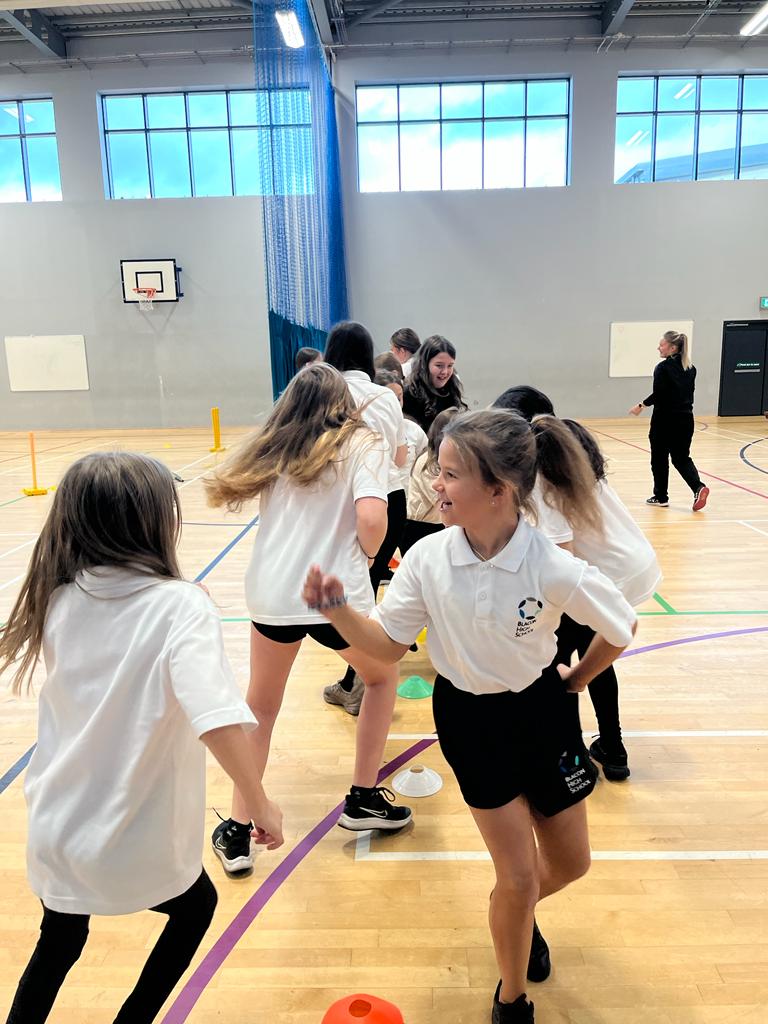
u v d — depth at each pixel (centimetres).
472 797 129
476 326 1291
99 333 1305
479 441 118
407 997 148
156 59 1220
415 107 1245
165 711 106
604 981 151
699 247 1260
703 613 367
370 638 125
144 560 113
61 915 113
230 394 1312
